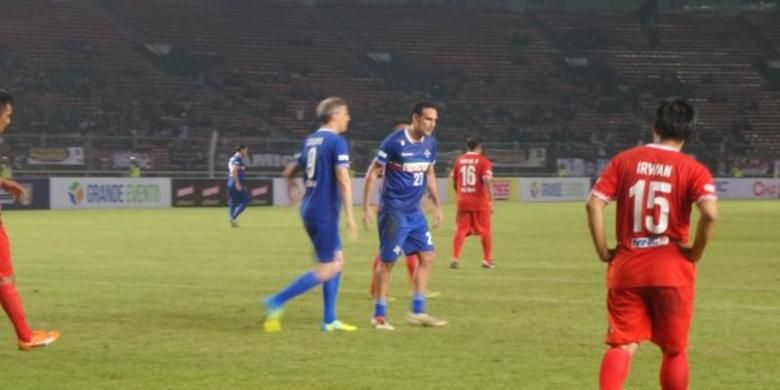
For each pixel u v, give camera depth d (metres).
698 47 103.38
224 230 41.59
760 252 31.14
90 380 11.90
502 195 76.25
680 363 9.62
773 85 100.19
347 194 15.16
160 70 84.38
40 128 72.81
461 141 84.88
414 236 16.05
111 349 13.98
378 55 93.75
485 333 15.44
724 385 11.70
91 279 23.22
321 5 97.62
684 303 9.48
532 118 89.81
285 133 81.12
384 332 15.53
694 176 9.38
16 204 59.25
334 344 14.44
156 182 65.06
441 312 17.80
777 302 19.22
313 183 15.32
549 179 78.75
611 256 9.74
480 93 91.94
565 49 100.00
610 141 88.50
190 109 80.31
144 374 12.26
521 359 13.27
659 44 102.62
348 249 32.50
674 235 9.49
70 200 61.72
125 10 90.00
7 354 13.59
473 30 99.56
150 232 40.19
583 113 91.69
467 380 11.91
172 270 25.38
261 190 67.81
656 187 9.43
